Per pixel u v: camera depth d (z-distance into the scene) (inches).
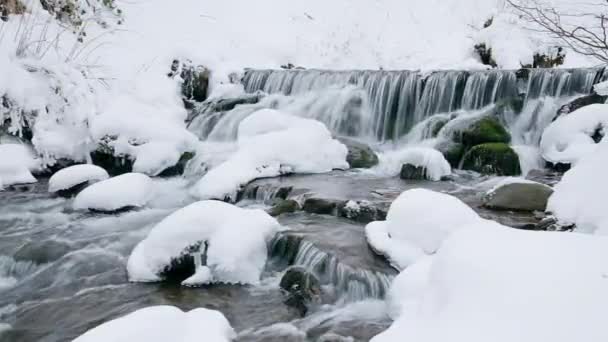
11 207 291.6
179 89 471.5
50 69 377.7
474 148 314.2
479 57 498.6
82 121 377.7
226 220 194.2
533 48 452.8
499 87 362.3
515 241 107.8
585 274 88.7
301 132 337.7
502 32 477.4
